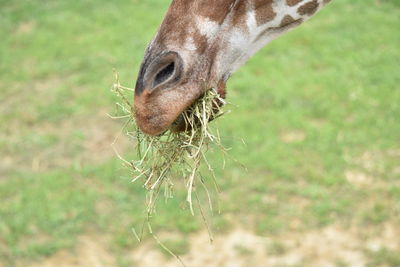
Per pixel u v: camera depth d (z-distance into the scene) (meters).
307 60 16.38
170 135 5.78
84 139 13.16
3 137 13.38
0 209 11.03
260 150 12.49
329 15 19.00
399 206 10.80
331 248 9.97
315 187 11.37
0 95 15.09
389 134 12.95
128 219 10.72
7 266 9.79
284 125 13.38
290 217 10.65
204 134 5.30
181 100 5.07
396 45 17.11
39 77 15.88
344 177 11.61
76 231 10.48
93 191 11.45
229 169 11.87
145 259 9.85
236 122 13.46
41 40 17.89
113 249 10.07
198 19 5.15
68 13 19.58
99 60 16.59
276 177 11.66
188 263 9.73
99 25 18.72
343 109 13.98
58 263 9.82
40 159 12.55
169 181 5.75
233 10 5.30
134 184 11.52
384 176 11.62
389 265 9.57
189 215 10.71
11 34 18.34
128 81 15.45
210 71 5.20
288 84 15.10
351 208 10.84
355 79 15.31
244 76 15.52
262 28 5.47
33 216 10.85
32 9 19.88
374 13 19.14
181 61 5.07
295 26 5.68
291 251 9.91
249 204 10.93
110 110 14.20
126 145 12.88
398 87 14.88
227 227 10.44
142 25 18.59
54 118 13.99
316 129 13.17
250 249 9.95
